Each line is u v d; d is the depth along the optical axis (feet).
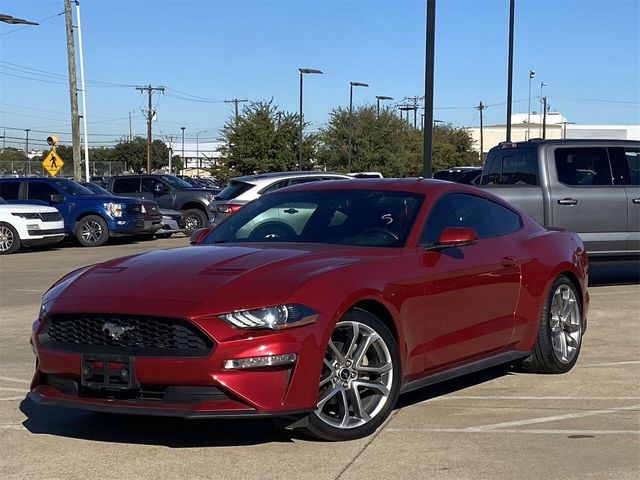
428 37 49.88
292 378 14.80
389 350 16.63
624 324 29.25
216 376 14.38
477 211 20.81
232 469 14.80
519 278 20.61
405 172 188.03
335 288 15.62
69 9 108.47
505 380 21.74
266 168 153.79
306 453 15.60
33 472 14.87
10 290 41.32
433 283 17.78
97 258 58.70
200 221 83.15
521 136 320.50
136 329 15.01
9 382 22.11
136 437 16.92
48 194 70.44
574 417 18.11
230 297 14.85
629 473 14.42
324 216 19.63
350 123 170.40
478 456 15.40
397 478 14.24
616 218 35.68
